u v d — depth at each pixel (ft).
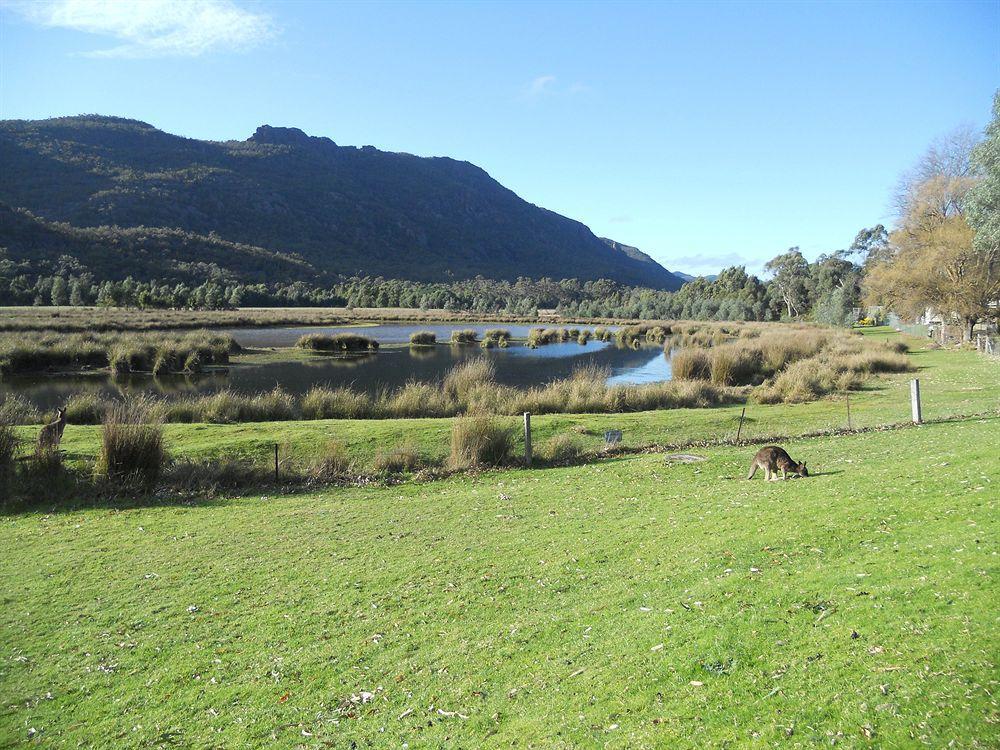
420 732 17.83
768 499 34.22
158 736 18.75
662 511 35.70
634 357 165.07
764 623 19.16
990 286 149.38
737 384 101.96
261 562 31.86
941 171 172.86
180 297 312.50
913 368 112.47
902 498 29.12
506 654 21.24
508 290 595.47
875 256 304.91
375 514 40.11
